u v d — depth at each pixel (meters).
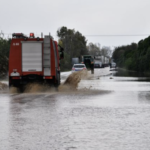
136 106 19.77
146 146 10.82
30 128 13.58
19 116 16.34
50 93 28.31
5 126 13.97
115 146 10.84
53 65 30.16
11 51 30.28
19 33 30.42
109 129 13.35
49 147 10.74
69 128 13.55
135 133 12.64
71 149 10.50
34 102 21.83
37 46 30.17
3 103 21.34
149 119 15.47
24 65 30.23
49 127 13.76
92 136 12.20
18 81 30.20
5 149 10.52
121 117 16.00
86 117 16.02
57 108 18.98
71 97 24.88
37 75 30.19
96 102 21.69
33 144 11.12
